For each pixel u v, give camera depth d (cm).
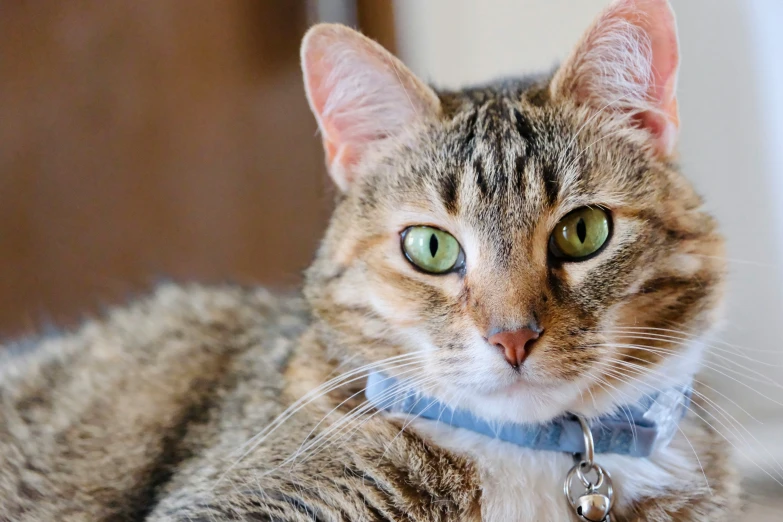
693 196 48
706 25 56
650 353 47
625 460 48
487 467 47
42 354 58
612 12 47
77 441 54
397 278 47
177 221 63
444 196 47
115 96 61
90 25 61
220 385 53
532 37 60
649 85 48
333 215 51
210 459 49
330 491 47
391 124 49
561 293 46
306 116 63
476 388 46
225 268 63
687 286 47
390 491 47
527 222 46
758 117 56
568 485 47
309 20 62
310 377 50
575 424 47
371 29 63
